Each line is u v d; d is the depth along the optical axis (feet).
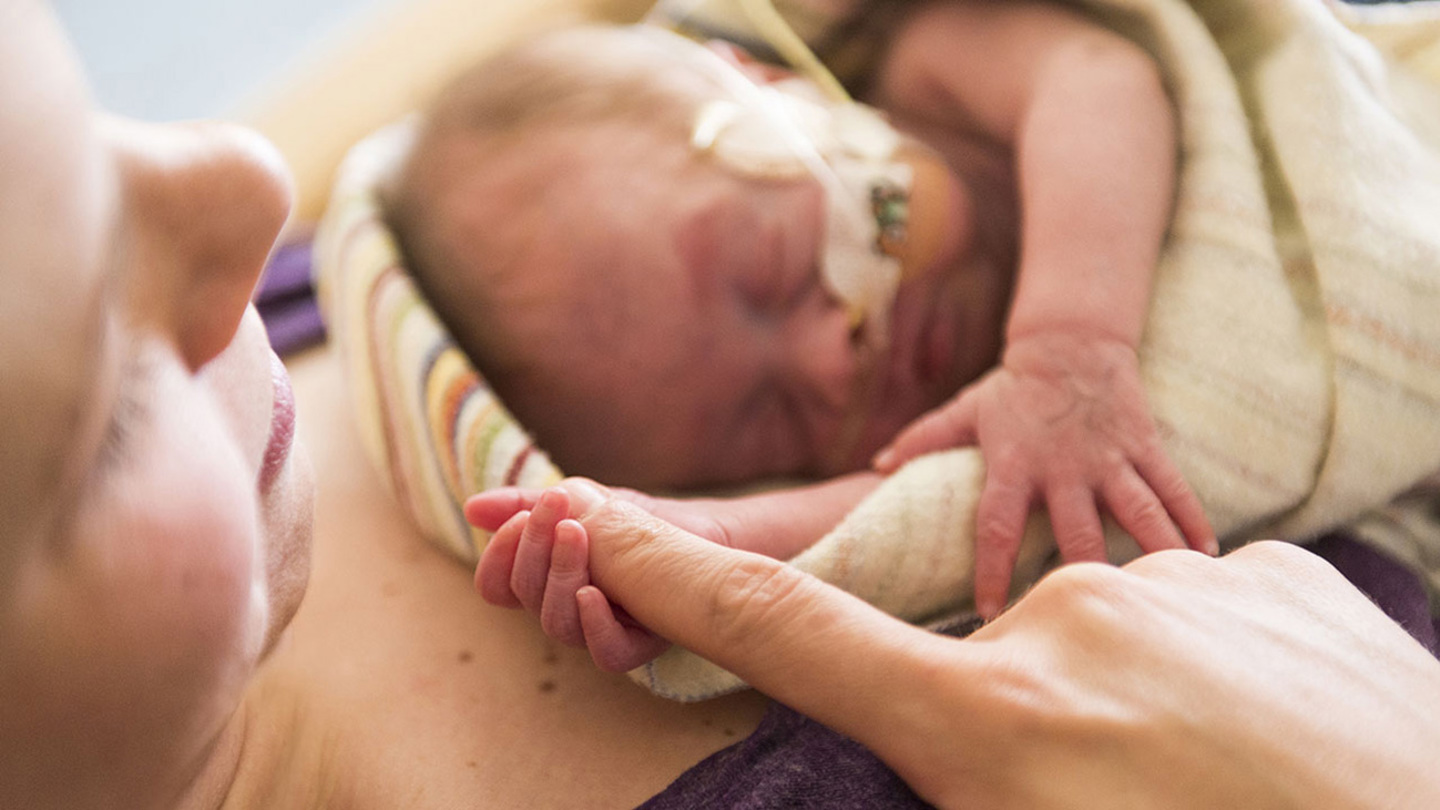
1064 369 2.23
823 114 2.87
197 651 1.07
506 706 2.09
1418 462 2.15
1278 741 1.23
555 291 2.60
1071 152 2.43
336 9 4.97
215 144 1.09
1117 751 1.28
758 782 1.70
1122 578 1.46
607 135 2.67
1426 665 1.38
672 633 1.63
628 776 1.94
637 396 2.64
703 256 2.56
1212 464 2.16
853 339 2.67
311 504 1.70
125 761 1.08
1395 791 1.19
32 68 0.80
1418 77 2.80
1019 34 2.81
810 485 2.83
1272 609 1.46
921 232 2.69
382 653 2.23
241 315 1.17
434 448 2.36
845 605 1.51
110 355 0.92
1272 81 2.47
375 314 2.62
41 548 0.89
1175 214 2.43
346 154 4.00
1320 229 2.25
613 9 4.25
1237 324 2.23
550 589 1.73
